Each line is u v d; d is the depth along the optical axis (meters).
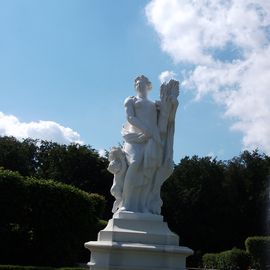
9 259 33.25
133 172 12.15
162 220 11.94
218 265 48.00
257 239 43.56
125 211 11.89
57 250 33.97
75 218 34.69
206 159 74.19
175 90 12.92
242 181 71.00
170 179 72.75
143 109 12.60
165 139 12.70
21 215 33.31
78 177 66.31
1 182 32.53
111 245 11.01
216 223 69.44
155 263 11.27
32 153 76.25
